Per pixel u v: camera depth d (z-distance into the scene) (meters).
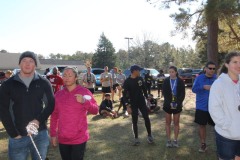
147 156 6.54
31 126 3.56
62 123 4.13
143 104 7.33
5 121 3.68
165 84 7.00
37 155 3.91
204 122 6.53
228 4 13.05
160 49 58.25
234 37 22.98
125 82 7.32
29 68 3.79
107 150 7.03
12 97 3.74
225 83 3.66
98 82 24.09
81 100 4.02
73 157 4.16
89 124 10.14
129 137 8.24
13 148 3.80
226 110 3.64
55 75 10.25
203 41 22.41
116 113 11.61
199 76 6.45
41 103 3.91
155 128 9.38
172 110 7.01
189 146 7.25
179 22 18.02
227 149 3.68
